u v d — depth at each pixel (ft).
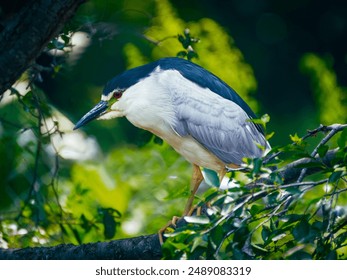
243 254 21.52
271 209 23.27
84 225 33.45
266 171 21.48
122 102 33.63
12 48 26.45
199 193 40.98
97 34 34.47
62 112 41.39
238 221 22.04
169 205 38.17
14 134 38.29
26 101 33.01
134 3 46.42
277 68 70.08
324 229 21.16
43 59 35.99
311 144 46.44
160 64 34.37
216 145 33.37
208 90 34.01
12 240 33.24
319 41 72.33
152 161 41.81
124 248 28.35
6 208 39.75
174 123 33.09
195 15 64.64
